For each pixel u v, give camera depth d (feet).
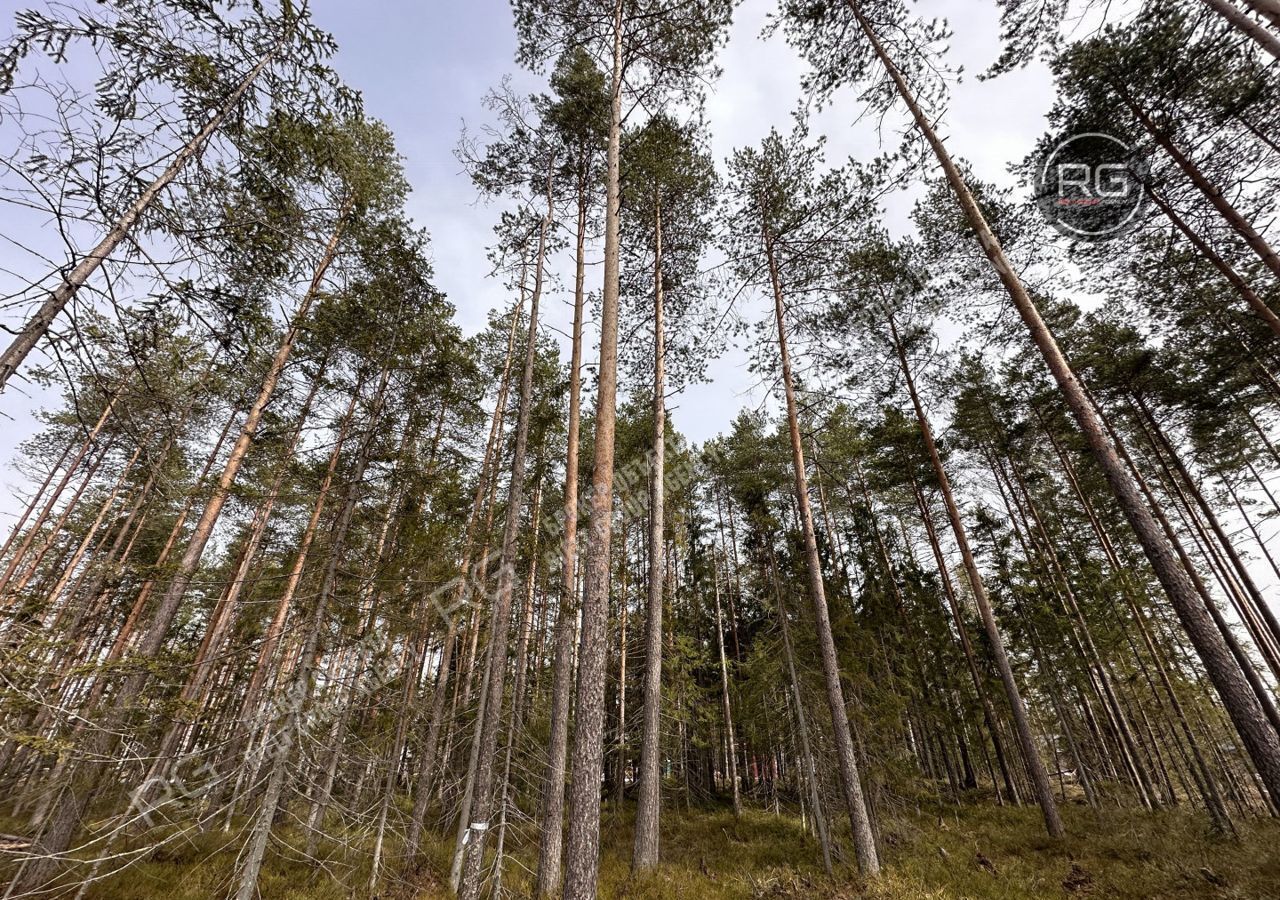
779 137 41.70
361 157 34.68
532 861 35.70
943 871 31.48
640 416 57.88
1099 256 40.60
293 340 36.70
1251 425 49.19
